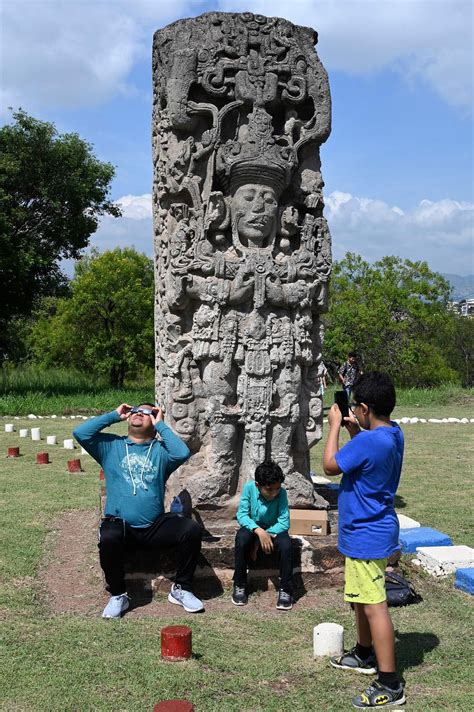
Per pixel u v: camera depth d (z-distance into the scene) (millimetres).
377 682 3408
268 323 5691
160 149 5934
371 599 3443
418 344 32594
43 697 3402
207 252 5633
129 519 4566
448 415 17953
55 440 12953
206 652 3930
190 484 5598
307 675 3682
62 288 25359
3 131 22797
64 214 24203
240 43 5773
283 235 5934
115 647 3982
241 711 3303
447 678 3654
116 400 20250
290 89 5891
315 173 6094
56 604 4781
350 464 3457
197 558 4773
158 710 3043
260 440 5609
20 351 36969
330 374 32312
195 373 5730
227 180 5773
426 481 9281
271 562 4984
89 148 24500
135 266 31688
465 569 5211
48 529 6711
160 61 5980
